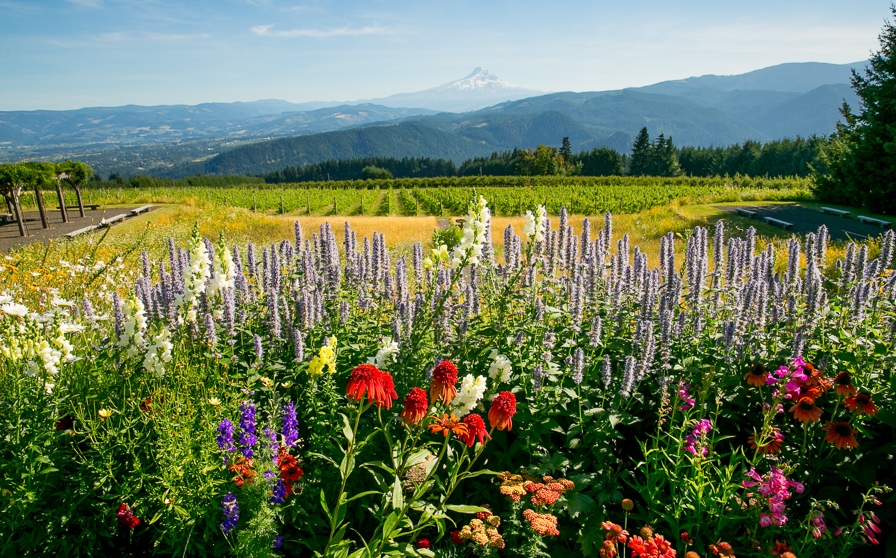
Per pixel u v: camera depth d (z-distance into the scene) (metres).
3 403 4.06
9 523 3.58
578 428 4.52
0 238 25.92
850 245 6.70
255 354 5.32
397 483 3.21
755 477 3.70
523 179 93.56
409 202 60.50
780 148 112.75
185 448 3.80
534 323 5.41
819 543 3.58
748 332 5.52
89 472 4.02
